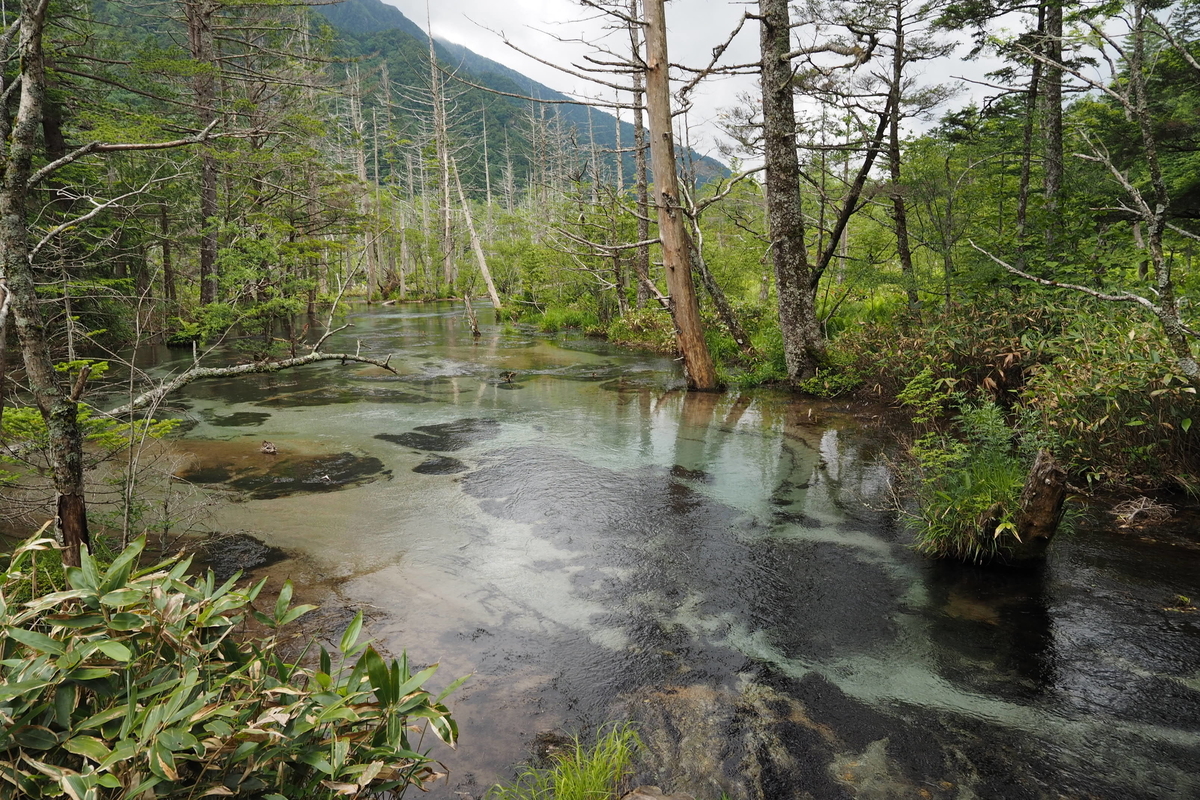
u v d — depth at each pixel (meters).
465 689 3.47
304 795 1.91
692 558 5.09
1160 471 6.15
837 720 3.27
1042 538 4.68
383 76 52.81
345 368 14.36
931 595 4.51
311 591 4.50
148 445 7.87
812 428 8.96
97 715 1.67
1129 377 6.20
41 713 1.69
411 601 4.40
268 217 14.41
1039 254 10.33
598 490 6.59
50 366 3.04
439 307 35.38
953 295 11.18
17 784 1.53
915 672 3.67
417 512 5.99
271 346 14.39
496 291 33.88
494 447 8.12
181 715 1.64
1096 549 5.13
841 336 12.84
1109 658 3.78
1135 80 3.84
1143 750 3.08
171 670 1.90
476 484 6.75
